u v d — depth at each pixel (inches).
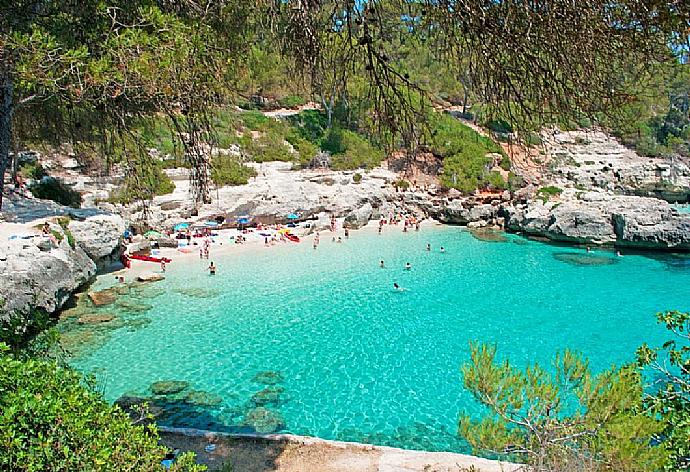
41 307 800.9
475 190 1988.2
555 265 1378.0
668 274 1290.6
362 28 208.8
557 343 861.2
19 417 182.1
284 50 232.5
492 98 180.4
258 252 1453.0
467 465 441.7
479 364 331.0
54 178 1348.4
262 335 874.8
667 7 148.9
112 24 229.9
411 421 614.5
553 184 1979.6
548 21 157.3
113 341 828.6
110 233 1182.3
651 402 319.0
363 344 844.6
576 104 167.8
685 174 2234.3
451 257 1456.7
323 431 592.4
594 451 290.7
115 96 228.4
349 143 2183.8
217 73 252.1
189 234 1508.4
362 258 1427.2
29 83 214.4
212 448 472.4
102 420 211.6
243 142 1978.3
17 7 246.4
